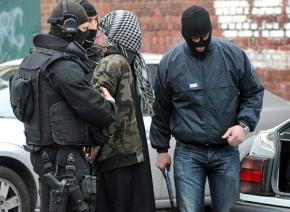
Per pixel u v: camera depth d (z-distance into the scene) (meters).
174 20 21.69
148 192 9.77
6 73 14.43
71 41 9.05
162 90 10.01
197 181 9.84
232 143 9.63
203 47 9.62
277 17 20.28
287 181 9.81
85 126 8.88
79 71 8.77
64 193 8.73
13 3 24.78
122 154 9.56
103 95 9.21
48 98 8.80
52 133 8.77
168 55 9.96
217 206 10.01
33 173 13.08
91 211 8.96
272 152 9.85
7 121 13.30
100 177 9.68
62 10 9.02
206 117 9.72
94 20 11.00
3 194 12.81
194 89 9.71
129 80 9.69
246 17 20.69
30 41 24.50
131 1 22.34
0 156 12.82
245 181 9.95
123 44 9.79
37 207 13.17
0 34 25.11
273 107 15.94
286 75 20.28
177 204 9.94
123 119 9.55
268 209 9.54
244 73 9.84
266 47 20.48
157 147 10.24
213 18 21.12
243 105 9.94
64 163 8.82
